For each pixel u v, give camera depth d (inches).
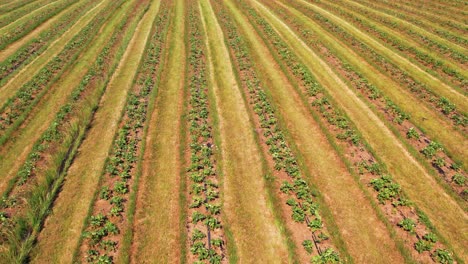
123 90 1121.4
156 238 642.2
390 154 828.0
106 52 1370.6
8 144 896.3
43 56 1376.7
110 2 2020.2
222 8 1852.9
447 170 780.0
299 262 593.0
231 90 1104.2
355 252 607.2
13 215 689.6
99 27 1636.3
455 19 1598.2
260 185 754.8
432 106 1008.9
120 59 1317.7
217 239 628.4
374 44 1397.6
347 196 718.5
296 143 875.4
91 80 1182.9
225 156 837.2
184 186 748.0
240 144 876.6
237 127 938.1
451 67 1203.9
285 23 1627.7
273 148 842.8
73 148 864.3
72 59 1316.4
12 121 990.4
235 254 605.0
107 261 589.3
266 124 932.6
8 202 717.3
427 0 1850.4
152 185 757.3
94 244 628.4
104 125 957.8
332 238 631.8
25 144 897.5
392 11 1723.7
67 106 1032.8
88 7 1929.1
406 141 868.6
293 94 1079.6
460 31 1483.8
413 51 1325.0
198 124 956.0
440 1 1812.3
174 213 692.7
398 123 940.0
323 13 1744.6
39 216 676.1
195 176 762.2
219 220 676.1
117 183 748.6
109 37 1526.8
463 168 781.3
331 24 1583.4
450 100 1032.2
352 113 979.9
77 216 687.1
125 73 1224.2
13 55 1380.4
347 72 1195.3
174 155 845.2
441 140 870.4
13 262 591.8
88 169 805.9
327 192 730.8
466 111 976.3
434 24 1567.4
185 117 977.5
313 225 649.6
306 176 768.3
